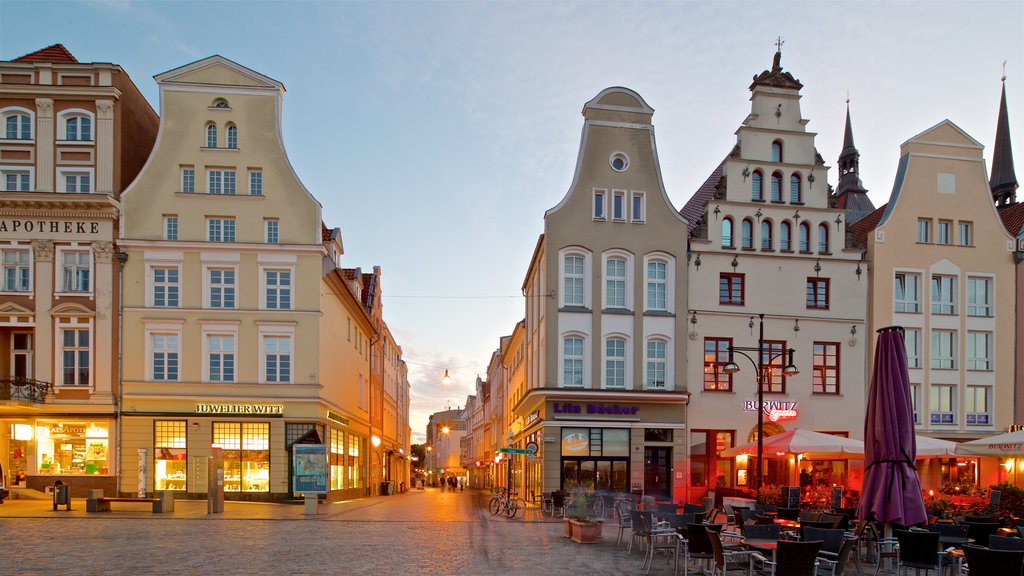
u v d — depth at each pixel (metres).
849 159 63.22
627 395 29.73
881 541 13.79
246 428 30.66
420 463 162.88
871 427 14.35
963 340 33.09
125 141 32.31
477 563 14.54
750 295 31.69
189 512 24.19
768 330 31.61
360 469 42.44
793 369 23.47
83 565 13.66
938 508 17.92
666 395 29.92
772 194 32.59
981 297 33.72
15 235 30.44
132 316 30.61
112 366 30.38
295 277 31.38
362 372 43.47
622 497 27.50
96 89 31.09
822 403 31.66
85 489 29.95
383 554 15.45
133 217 31.02
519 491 42.25
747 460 31.00
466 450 118.00
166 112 31.69
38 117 31.08
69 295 30.59
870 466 14.21
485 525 21.83
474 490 72.00
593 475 29.67
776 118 32.97
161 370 30.66
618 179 31.34
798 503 21.47
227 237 31.48
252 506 27.72
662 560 15.25
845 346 32.12
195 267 31.03
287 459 30.45
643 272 30.94
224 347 30.98
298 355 31.03
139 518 22.02
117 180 31.34
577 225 30.75
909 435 13.92
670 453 30.39
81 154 31.20
